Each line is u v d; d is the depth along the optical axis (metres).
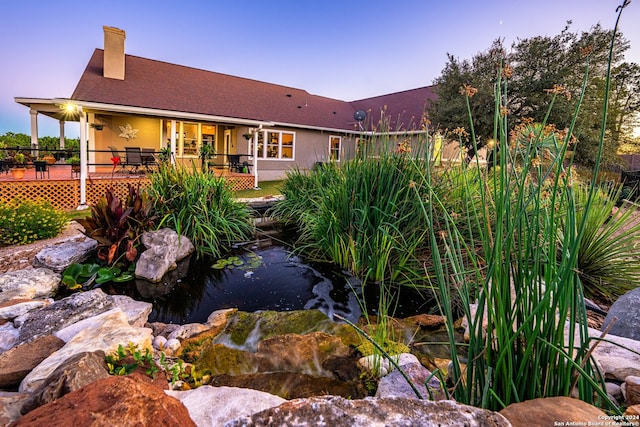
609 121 12.50
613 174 11.00
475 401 1.16
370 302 3.48
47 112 10.22
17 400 1.31
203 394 1.60
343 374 2.16
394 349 2.37
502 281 1.08
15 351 1.92
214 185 6.02
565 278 1.01
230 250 5.27
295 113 15.86
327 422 0.79
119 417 0.96
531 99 12.10
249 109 14.29
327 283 3.97
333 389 2.02
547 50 12.37
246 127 13.73
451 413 0.82
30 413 0.97
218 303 3.53
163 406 1.06
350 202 4.11
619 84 12.95
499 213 1.06
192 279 4.13
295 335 2.58
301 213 6.33
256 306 3.46
